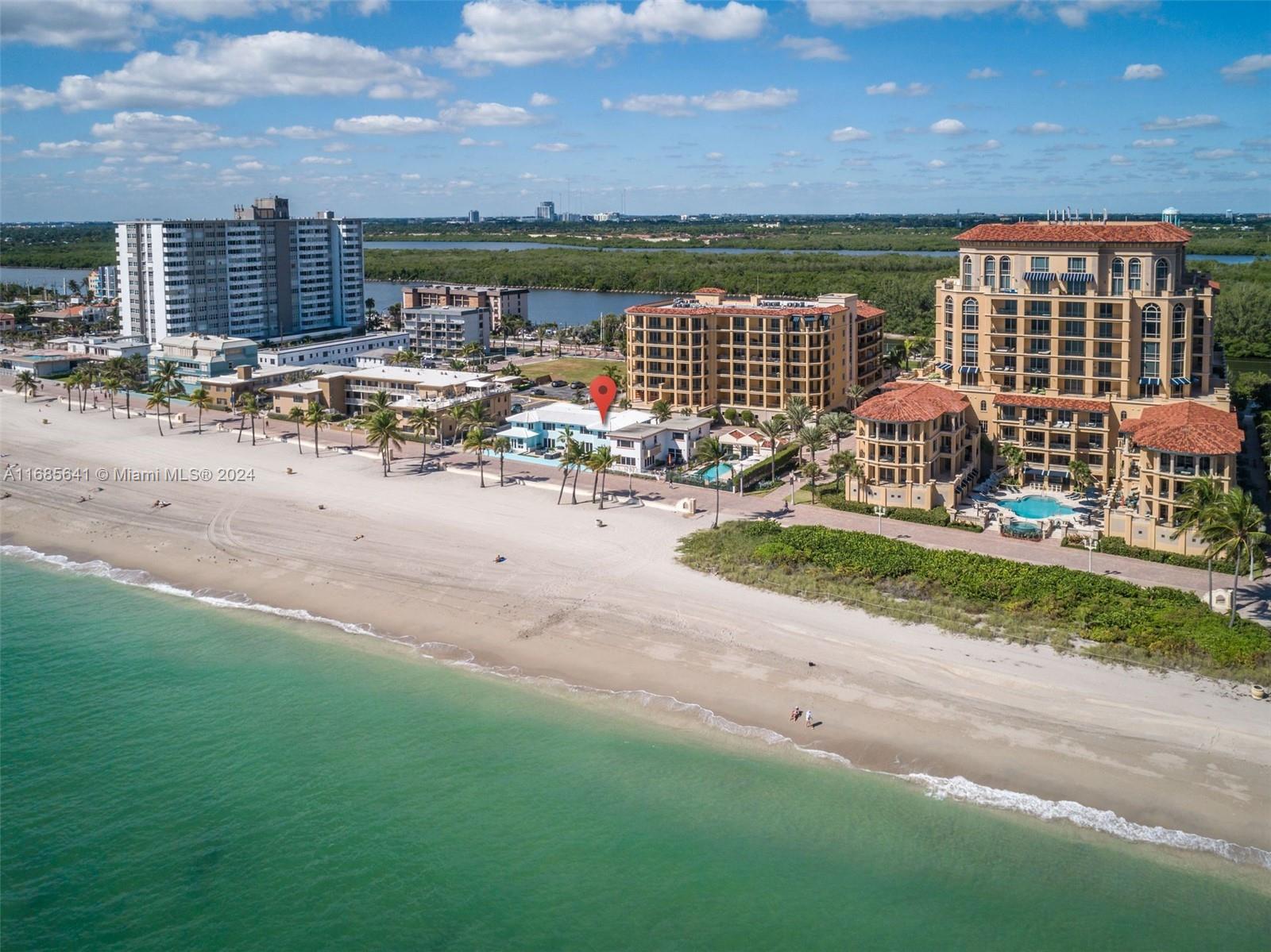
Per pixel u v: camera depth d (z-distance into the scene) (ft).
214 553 484.74
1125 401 548.72
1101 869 252.21
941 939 232.53
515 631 389.60
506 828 273.54
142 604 428.15
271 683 354.95
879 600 397.19
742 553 449.06
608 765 299.38
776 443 620.49
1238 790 277.03
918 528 494.59
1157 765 289.12
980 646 361.30
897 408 518.37
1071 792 279.69
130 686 353.92
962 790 282.77
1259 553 377.30
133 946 236.43
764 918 240.32
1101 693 326.65
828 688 337.11
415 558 467.11
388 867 260.62
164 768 303.89
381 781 295.28
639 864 258.57
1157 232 547.49
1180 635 350.43
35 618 414.41
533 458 646.33
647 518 516.32
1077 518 500.33
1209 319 558.56
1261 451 618.03
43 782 297.74
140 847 269.85
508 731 319.06
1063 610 377.91
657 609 403.13
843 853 260.21
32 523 538.06
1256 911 237.66
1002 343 582.76
